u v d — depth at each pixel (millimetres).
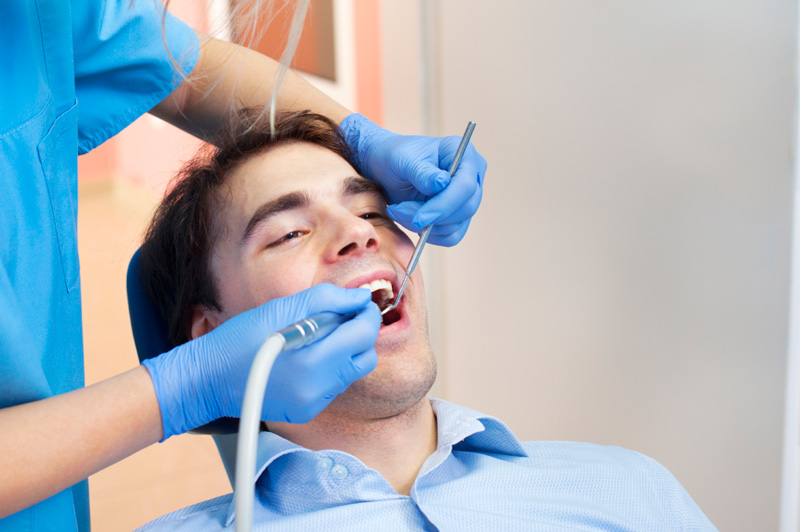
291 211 1123
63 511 891
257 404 616
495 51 2141
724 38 1585
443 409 1171
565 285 2049
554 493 1083
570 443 1260
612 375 1950
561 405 2115
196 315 1231
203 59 1242
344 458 1021
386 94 2484
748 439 1657
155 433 836
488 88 2191
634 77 1782
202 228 1175
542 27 1984
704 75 1633
